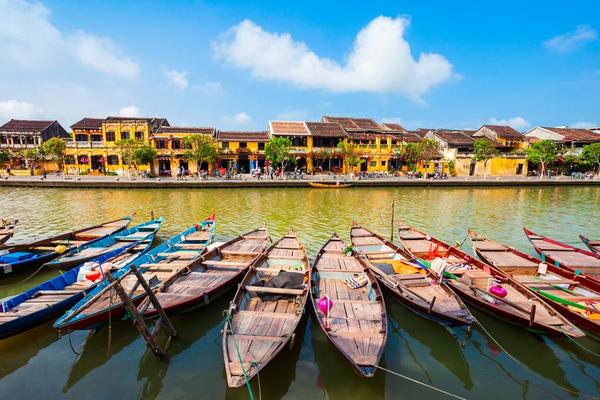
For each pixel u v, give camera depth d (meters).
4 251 12.30
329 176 43.97
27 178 37.00
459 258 11.83
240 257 11.90
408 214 22.14
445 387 6.49
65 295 8.53
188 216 20.94
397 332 8.25
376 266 10.45
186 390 6.27
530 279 10.08
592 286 9.18
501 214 22.34
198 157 39.16
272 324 7.19
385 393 6.29
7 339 7.68
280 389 6.32
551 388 6.53
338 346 6.29
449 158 50.72
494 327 8.30
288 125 48.78
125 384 6.44
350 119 55.09
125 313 7.95
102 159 44.72
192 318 8.66
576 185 38.78
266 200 27.58
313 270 10.02
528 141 55.34
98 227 15.76
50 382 6.48
